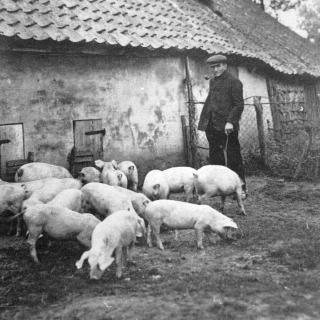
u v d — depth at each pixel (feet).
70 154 29.45
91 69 30.91
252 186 31.19
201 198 23.15
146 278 15.12
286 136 42.32
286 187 30.89
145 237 19.54
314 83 57.47
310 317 11.58
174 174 24.32
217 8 52.70
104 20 32.91
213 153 29.17
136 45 30.89
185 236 20.63
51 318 12.30
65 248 19.10
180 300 12.91
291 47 59.16
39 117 28.50
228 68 41.45
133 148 33.14
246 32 51.11
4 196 20.74
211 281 14.24
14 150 27.55
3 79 27.09
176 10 44.09
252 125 43.96
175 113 35.96
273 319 11.50
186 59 36.63
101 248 14.42
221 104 27.91
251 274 14.94
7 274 15.84
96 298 13.42
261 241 18.63
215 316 11.75
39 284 14.83
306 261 15.83
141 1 40.98
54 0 32.32
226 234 18.42
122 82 32.60
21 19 27.71
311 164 34.06
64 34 27.96
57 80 29.27
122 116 32.53
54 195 21.65
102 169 27.48
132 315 12.05
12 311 12.95
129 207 20.26
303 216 23.40
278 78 49.16
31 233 17.06
